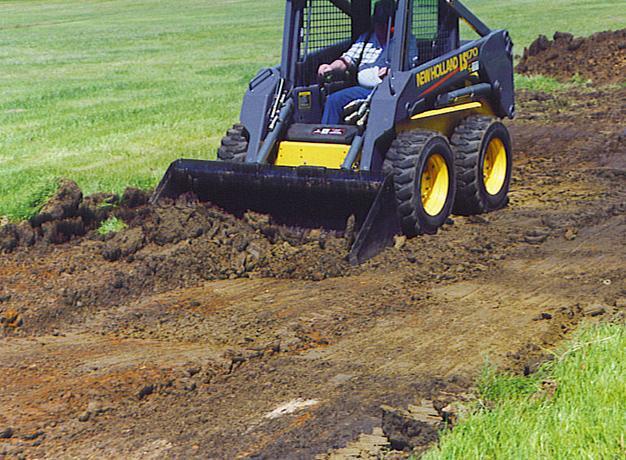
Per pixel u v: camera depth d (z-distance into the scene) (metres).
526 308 6.88
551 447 4.27
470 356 5.97
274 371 5.90
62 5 63.12
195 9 56.31
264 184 8.88
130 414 5.34
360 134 8.95
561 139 14.09
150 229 8.80
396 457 4.60
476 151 9.57
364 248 8.19
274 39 35.50
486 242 8.68
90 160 12.81
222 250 8.48
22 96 20.62
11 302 7.36
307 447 4.80
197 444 4.92
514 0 49.28
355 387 5.56
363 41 9.72
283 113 9.25
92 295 7.54
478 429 4.48
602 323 6.19
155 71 25.50
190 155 12.90
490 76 10.28
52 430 5.18
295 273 8.08
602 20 36.06
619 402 4.64
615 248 8.30
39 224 8.86
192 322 6.99
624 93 17.78
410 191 8.64
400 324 6.68
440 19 9.80
